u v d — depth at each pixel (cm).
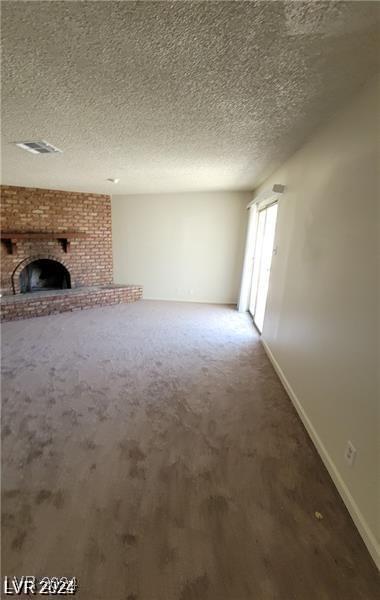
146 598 106
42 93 160
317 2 94
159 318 467
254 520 134
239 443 186
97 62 130
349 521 134
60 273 552
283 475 160
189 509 139
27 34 110
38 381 260
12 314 439
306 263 217
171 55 125
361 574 113
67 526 130
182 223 555
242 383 265
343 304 153
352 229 148
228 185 459
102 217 564
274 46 118
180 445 183
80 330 403
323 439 172
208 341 371
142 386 255
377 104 130
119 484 153
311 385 195
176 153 277
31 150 268
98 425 201
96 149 265
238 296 569
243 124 203
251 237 487
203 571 114
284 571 114
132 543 123
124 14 100
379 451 118
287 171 288
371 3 94
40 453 174
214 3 95
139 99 167
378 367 120
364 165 139
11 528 129
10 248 476
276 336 300
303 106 172
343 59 125
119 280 598
